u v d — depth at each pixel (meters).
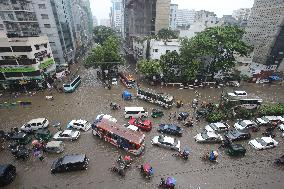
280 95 50.31
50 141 29.75
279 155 28.69
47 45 54.25
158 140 29.97
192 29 91.44
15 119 36.91
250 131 33.84
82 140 31.05
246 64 58.53
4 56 46.47
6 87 49.62
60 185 23.09
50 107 41.38
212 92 50.00
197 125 35.41
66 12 73.38
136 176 24.53
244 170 25.86
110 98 45.88
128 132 29.09
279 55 66.06
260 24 68.38
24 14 58.03
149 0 87.31
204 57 54.66
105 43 63.06
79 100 44.66
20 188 22.73
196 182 23.86
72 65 75.81
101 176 24.44
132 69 69.75
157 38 61.78
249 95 42.47
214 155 26.75
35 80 49.00
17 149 27.70
